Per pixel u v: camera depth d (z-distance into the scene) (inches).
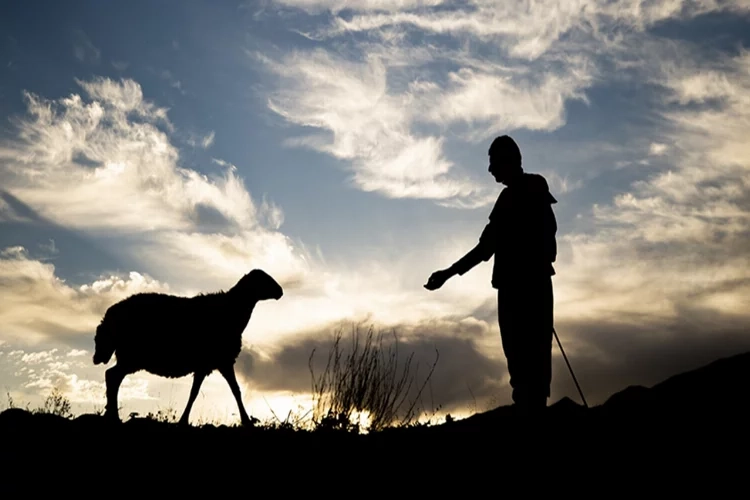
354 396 299.1
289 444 270.2
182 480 248.4
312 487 241.3
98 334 363.9
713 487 202.5
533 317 241.0
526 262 243.1
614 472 217.8
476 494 223.6
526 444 236.2
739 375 247.6
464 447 248.5
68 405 319.3
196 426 292.2
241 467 255.1
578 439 234.5
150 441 274.5
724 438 219.6
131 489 243.3
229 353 368.2
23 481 246.7
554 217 248.2
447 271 257.1
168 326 359.9
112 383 356.5
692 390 247.8
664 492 205.0
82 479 248.8
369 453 257.9
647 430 232.1
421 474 239.5
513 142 253.4
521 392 241.9
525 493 218.5
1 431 280.2
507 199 249.0
